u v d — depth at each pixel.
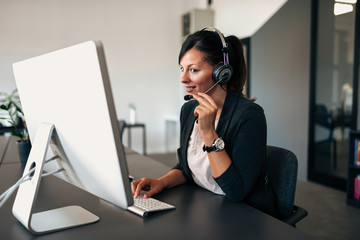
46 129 0.72
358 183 2.74
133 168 1.41
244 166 0.93
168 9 5.67
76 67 0.58
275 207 1.03
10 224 0.76
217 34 1.02
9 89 4.81
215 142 0.91
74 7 5.11
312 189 3.27
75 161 0.70
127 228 0.73
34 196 0.69
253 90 4.55
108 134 0.57
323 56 3.39
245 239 0.67
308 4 3.47
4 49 4.77
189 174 1.13
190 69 1.01
